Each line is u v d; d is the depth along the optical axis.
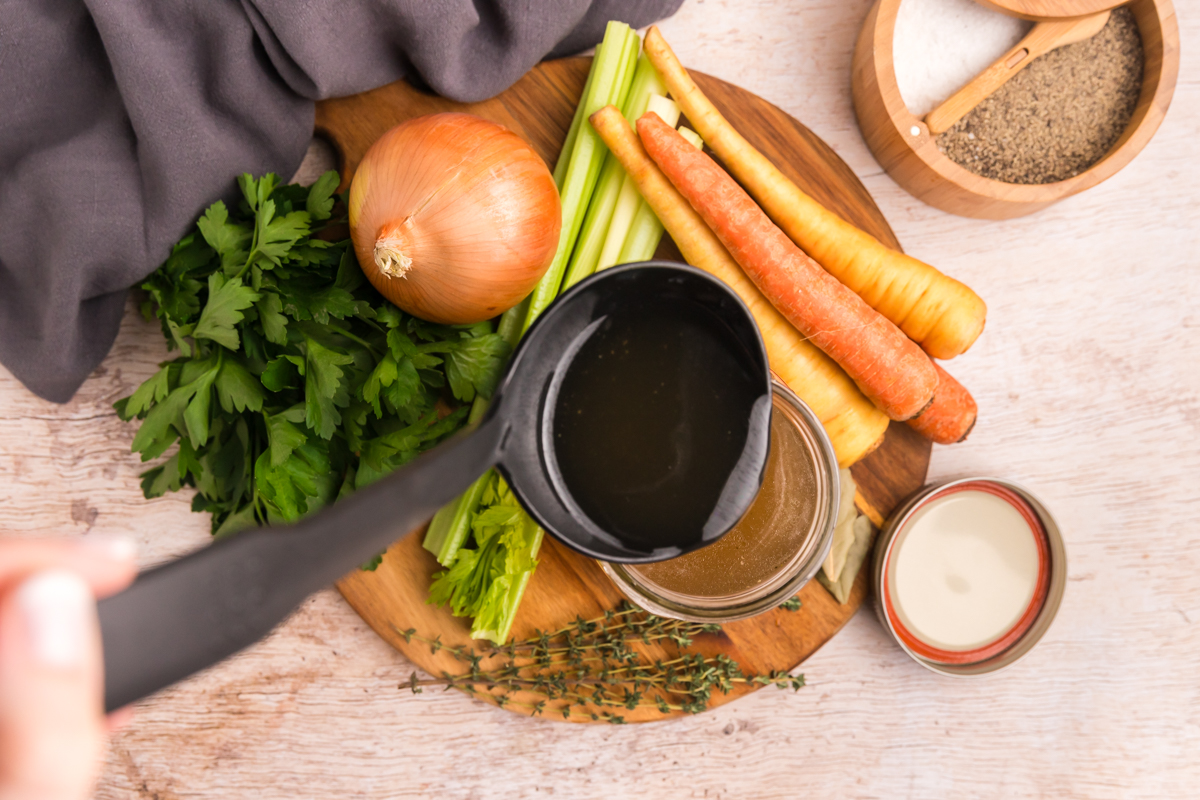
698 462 0.75
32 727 0.27
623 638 1.02
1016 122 1.05
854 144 1.12
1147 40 1.03
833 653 1.14
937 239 1.13
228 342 0.83
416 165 0.85
